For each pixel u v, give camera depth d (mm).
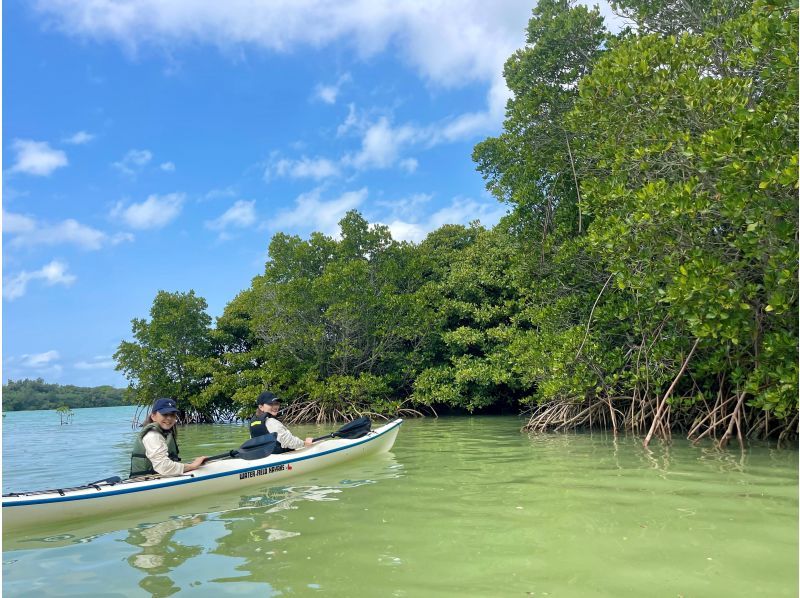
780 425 9531
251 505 5965
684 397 10711
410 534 4609
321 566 3879
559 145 14148
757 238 7203
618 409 12125
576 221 13992
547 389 12062
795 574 3533
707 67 9516
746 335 8914
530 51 14547
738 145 7145
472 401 19266
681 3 12281
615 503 5504
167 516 5590
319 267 21469
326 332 20547
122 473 9031
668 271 8500
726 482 6398
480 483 6773
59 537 4914
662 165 9336
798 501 5445
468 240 24391
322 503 5926
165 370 24391
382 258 21562
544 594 3289
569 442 10719
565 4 15000
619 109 9711
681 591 3291
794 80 6977
